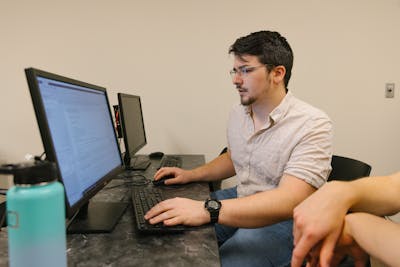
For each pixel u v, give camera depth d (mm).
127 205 1052
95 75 2332
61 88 791
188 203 913
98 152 1004
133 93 2354
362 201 583
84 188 840
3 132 2336
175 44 2326
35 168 438
